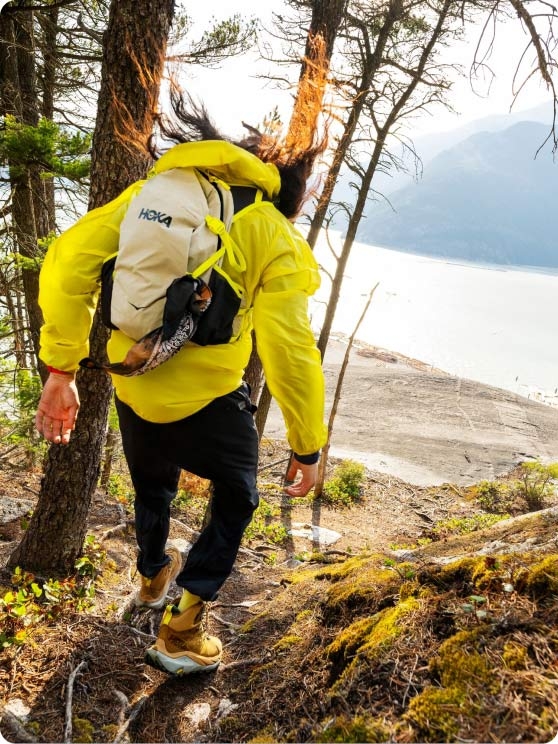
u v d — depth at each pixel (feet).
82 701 7.45
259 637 8.91
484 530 11.99
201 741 6.83
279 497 36.14
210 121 6.42
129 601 9.59
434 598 7.27
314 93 6.39
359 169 29.68
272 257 5.82
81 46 33.06
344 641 7.22
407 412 66.44
